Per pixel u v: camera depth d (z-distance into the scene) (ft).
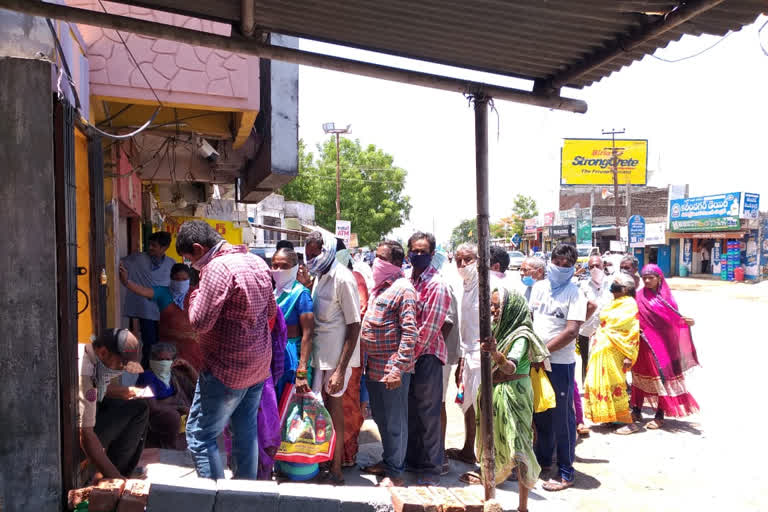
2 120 10.14
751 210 105.91
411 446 15.17
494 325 12.82
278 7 9.41
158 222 42.37
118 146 21.79
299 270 17.06
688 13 8.23
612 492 14.69
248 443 11.80
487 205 11.51
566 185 156.46
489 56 10.62
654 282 20.47
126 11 19.01
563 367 15.15
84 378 11.33
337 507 10.61
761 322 51.72
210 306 10.64
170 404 16.80
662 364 20.03
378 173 155.43
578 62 10.54
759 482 15.35
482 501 11.33
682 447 18.19
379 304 14.14
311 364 14.28
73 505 10.51
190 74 19.94
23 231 10.27
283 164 25.52
